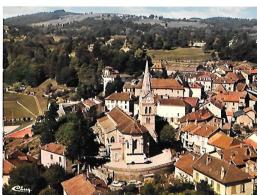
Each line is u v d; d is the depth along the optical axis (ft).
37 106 340.80
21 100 336.49
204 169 249.96
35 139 307.17
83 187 236.02
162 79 443.32
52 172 252.83
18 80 354.54
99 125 344.90
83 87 418.31
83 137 290.56
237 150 278.46
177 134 339.57
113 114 352.49
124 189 252.42
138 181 267.80
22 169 246.68
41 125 310.04
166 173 280.72
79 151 287.89
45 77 393.91
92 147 306.96
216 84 458.50
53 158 281.95
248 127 361.51
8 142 295.89
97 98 419.13
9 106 328.90
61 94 388.98
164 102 386.52
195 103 397.39
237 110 393.29
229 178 236.84
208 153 278.87
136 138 297.94
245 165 265.13
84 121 318.65
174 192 246.47
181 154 303.07
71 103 375.86
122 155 299.99
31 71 368.07
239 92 415.44
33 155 288.92
